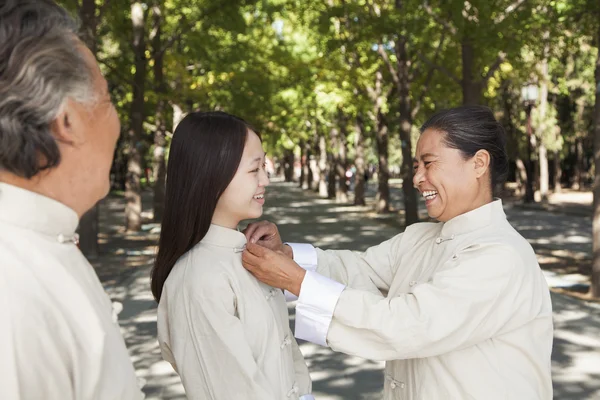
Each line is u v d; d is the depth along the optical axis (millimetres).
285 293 2131
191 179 1698
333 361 5652
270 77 21531
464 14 11000
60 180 933
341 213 23828
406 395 1925
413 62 17484
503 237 1827
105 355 898
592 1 9953
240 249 1781
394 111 20812
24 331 814
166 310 1778
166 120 21906
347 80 19797
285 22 22844
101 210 25656
